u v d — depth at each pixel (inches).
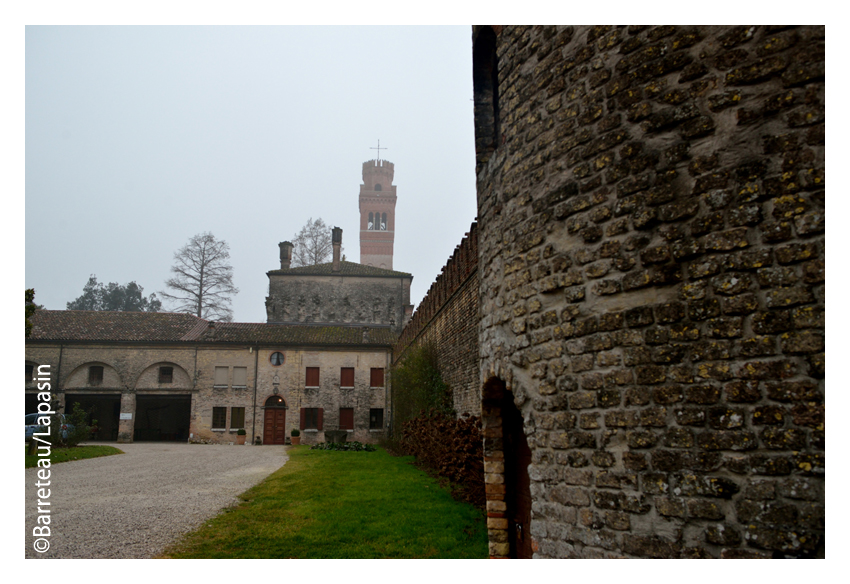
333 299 1710.1
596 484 160.4
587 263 170.9
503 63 224.2
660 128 155.6
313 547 278.4
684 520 138.3
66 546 282.5
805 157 129.8
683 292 145.6
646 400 149.8
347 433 1268.5
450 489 454.6
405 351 1109.7
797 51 134.3
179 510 388.8
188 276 1815.9
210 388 1343.5
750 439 129.5
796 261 127.8
